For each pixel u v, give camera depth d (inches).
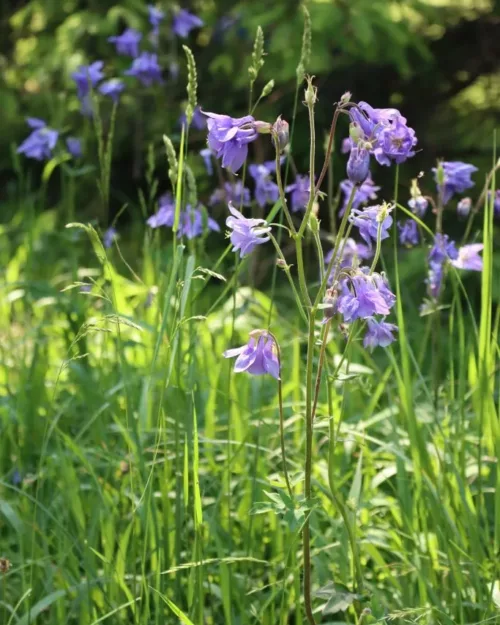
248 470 133.8
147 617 101.4
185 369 129.0
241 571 122.4
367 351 160.6
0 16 345.7
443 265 128.8
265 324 167.0
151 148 140.3
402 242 129.5
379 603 107.2
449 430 126.3
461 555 113.3
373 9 247.4
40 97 307.4
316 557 115.6
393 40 250.7
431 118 301.0
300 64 112.8
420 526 121.6
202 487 134.2
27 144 182.4
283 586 104.0
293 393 148.5
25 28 328.2
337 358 143.1
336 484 125.3
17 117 315.9
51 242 278.1
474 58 302.4
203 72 293.3
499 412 116.8
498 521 110.2
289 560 114.0
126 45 202.1
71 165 307.0
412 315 193.2
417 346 182.9
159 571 103.6
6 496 138.4
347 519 99.0
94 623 101.0
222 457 133.6
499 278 221.1
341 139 280.7
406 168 283.6
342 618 116.8
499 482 110.2
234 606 115.6
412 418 114.4
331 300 89.4
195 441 98.0
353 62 267.3
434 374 135.6
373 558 114.4
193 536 124.8
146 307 177.0
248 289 159.5
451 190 126.7
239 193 148.8
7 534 135.9
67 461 126.9
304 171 287.6
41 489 130.8
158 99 272.2
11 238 291.1
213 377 147.6
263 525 128.2
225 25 275.9
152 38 209.0
